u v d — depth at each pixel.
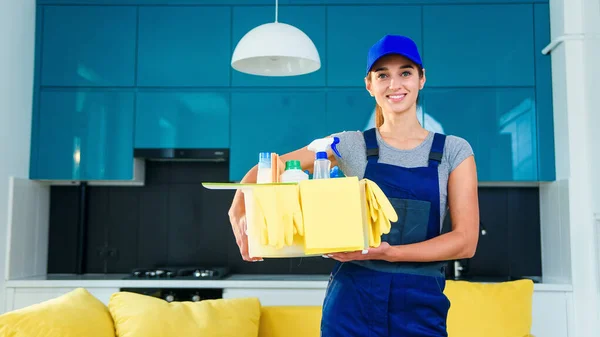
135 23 4.02
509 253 4.18
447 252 1.34
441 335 1.38
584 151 3.66
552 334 3.58
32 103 4.02
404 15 3.96
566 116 3.70
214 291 3.66
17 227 3.84
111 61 4.00
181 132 3.96
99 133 3.98
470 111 3.90
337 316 1.37
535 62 3.92
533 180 3.86
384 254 1.29
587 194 3.64
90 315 2.60
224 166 4.32
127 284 3.65
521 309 3.21
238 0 4.02
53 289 3.67
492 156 3.88
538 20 3.93
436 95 3.92
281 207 1.23
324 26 3.98
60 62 4.02
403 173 1.41
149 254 4.29
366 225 1.25
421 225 1.39
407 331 1.35
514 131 3.89
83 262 4.26
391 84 1.41
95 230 4.30
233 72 3.98
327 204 1.23
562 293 3.60
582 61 3.69
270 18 3.99
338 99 3.94
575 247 3.63
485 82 3.91
